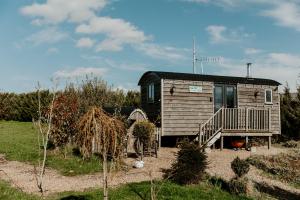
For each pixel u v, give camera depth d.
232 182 14.45
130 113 19.59
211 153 21.94
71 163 16.62
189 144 15.10
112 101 32.16
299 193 16.02
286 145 26.98
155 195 11.62
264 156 21.30
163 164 17.59
